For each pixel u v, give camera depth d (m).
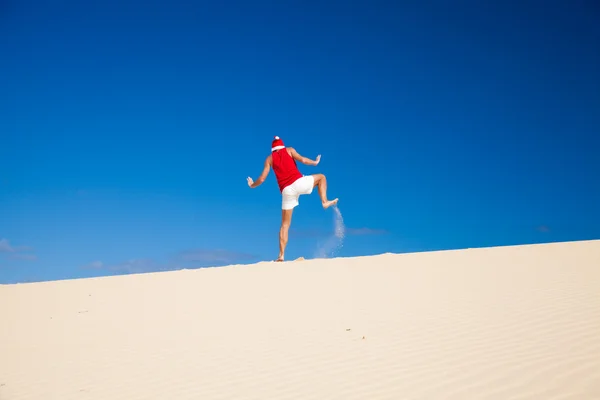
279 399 5.22
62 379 6.44
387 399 4.95
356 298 8.48
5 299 11.08
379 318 7.33
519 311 7.00
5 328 8.90
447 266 10.55
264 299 8.96
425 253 12.58
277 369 5.97
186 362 6.53
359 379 5.46
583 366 5.13
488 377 5.14
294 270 11.11
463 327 6.61
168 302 9.46
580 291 7.71
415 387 5.12
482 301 7.64
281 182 12.93
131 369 6.51
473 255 11.73
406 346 6.20
